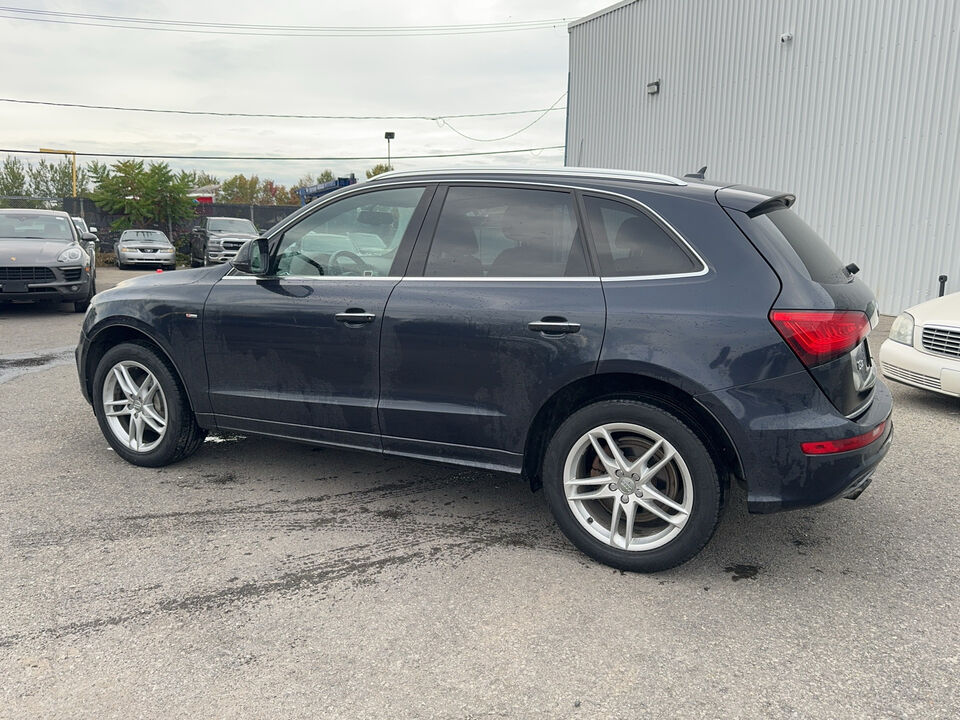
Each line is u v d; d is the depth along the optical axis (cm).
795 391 282
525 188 339
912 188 1134
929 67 1091
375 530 357
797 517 379
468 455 344
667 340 293
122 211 3250
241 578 307
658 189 317
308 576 309
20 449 475
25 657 250
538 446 341
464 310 331
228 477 427
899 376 604
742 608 287
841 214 1244
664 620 277
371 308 353
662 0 1570
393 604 288
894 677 243
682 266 302
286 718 221
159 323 414
